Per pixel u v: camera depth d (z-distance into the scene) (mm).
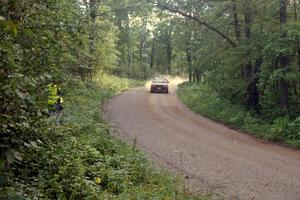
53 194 6719
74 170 7586
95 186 7742
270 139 17438
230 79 24812
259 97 23422
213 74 26125
